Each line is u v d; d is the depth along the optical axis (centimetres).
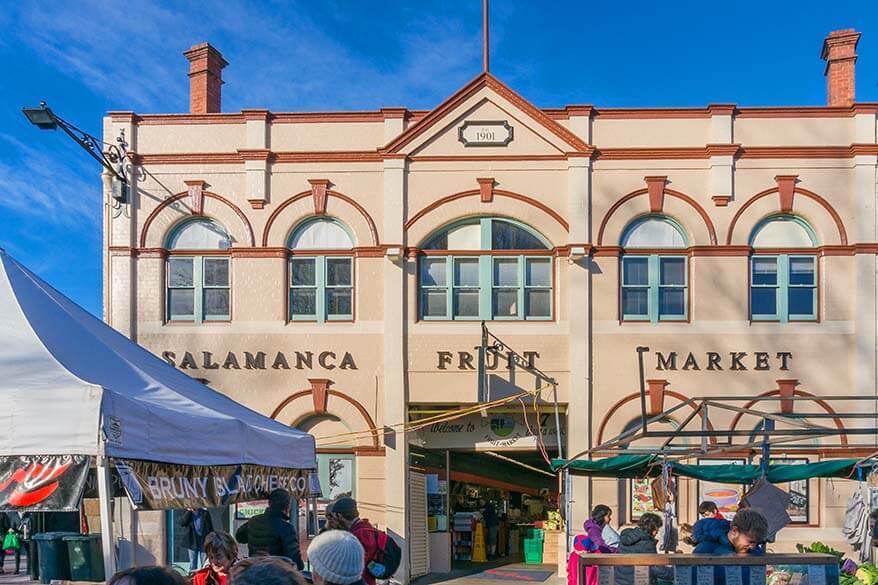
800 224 1912
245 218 1928
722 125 1916
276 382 1900
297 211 1933
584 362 1875
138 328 1912
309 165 1942
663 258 1909
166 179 1942
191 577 889
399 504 1858
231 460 972
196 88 2112
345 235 1944
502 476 2423
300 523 1802
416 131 1930
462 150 1933
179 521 1809
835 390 1864
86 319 1030
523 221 1920
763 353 1872
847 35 2011
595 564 787
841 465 1351
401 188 1927
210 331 1908
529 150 1930
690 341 1880
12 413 761
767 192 1902
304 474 1217
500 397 1883
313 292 1927
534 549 2189
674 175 1914
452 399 1891
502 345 1892
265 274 1919
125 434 782
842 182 1902
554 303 1909
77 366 861
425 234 1922
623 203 1914
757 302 1898
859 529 1481
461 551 2225
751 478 1428
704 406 1169
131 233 1928
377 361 1898
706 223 1898
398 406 1880
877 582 1297
